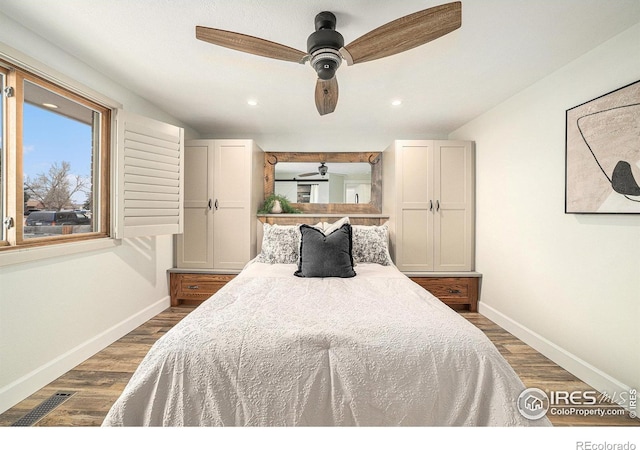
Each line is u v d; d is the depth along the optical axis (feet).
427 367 3.85
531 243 8.13
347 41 5.96
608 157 5.88
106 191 8.05
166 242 10.94
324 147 12.87
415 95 8.75
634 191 5.43
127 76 7.69
